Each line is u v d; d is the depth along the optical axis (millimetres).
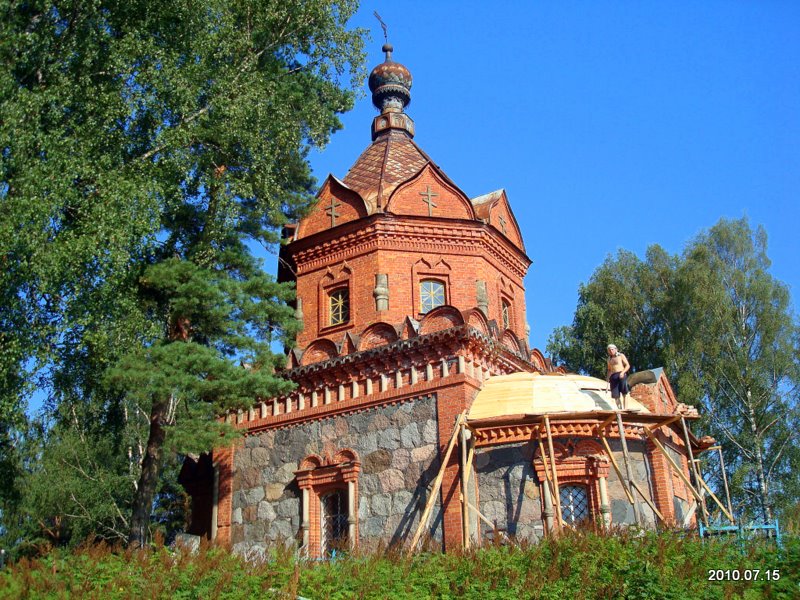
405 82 32719
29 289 18688
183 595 13953
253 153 23484
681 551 15617
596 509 20484
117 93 20594
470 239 27000
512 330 27719
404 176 28812
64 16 20469
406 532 21359
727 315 39656
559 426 20844
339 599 14188
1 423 20906
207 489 26859
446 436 21531
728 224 43250
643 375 24688
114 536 39469
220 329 21953
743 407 39781
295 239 27812
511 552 16516
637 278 44594
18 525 41125
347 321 26172
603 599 13977
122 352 19938
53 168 18344
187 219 23734
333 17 26078
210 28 23188
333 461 23375
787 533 17812
